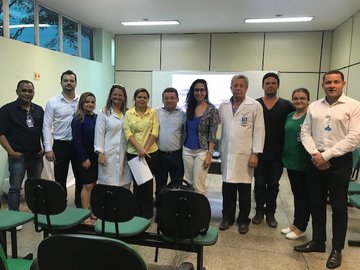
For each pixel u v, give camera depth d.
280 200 4.32
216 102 6.94
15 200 3.17
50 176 4.21
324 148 2.50
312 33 6.50
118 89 3.25
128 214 1.98
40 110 3.37
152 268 2.48
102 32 6.70
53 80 5.16
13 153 3.11
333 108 2.48
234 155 3.16
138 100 3.19
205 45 6.94
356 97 5.05
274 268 2.50
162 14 5.46
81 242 0.99
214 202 4.22
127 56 7.32
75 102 3.51
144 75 7.30
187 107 3.20
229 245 2.91
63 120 3.40
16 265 1.64
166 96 3.24
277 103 3.25
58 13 5.43
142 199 3.33
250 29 6.49
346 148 2.37
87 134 3.28
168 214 2.02
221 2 4.72
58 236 1.01
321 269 2.50
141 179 3.10
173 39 7.07
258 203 3.46
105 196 1.98
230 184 3.29
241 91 3.10
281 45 6.64
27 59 4.53
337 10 5.00
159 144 3.33
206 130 3.13
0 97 4.05
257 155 3.19
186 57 7.06
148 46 7.21
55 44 5.46
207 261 2.61
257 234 3.16
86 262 1.02
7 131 3.14
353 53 5.21
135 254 0.98
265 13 5.27
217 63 6.93
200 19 5.75
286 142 3.07
